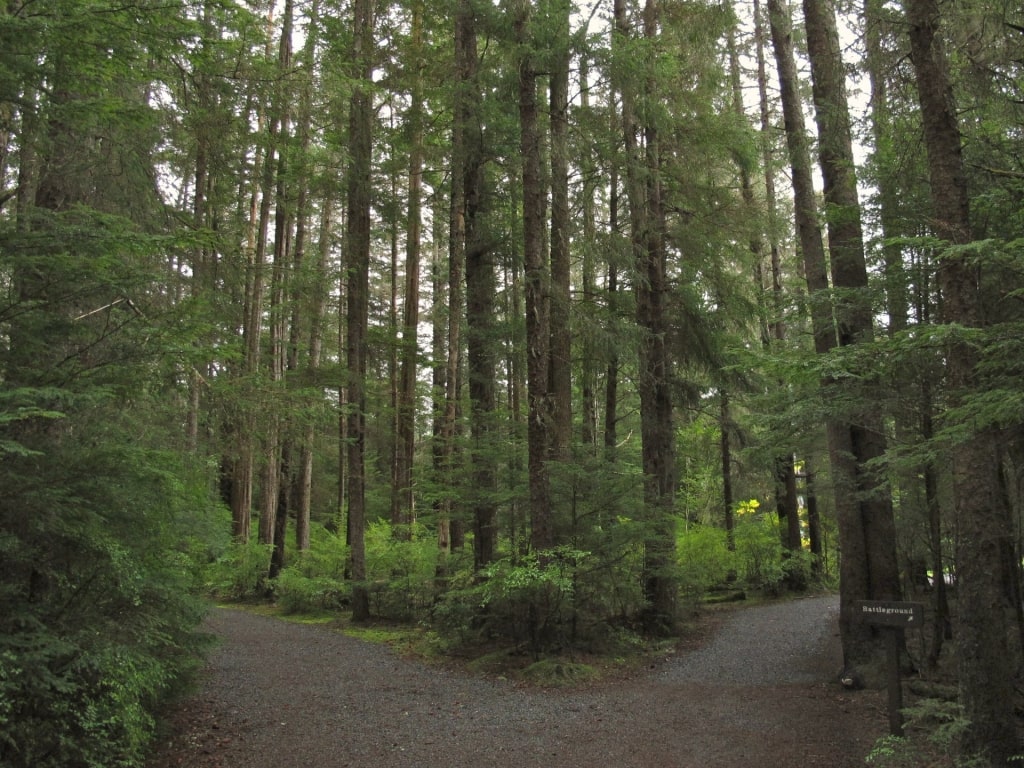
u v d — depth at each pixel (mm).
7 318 4699
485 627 11297
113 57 5316
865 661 8797
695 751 6430
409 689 8961
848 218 8453
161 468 5461
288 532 23234
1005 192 6023
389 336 16578
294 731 7035
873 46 6598
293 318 18188
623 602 11898
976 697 5309
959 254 4988
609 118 13539
